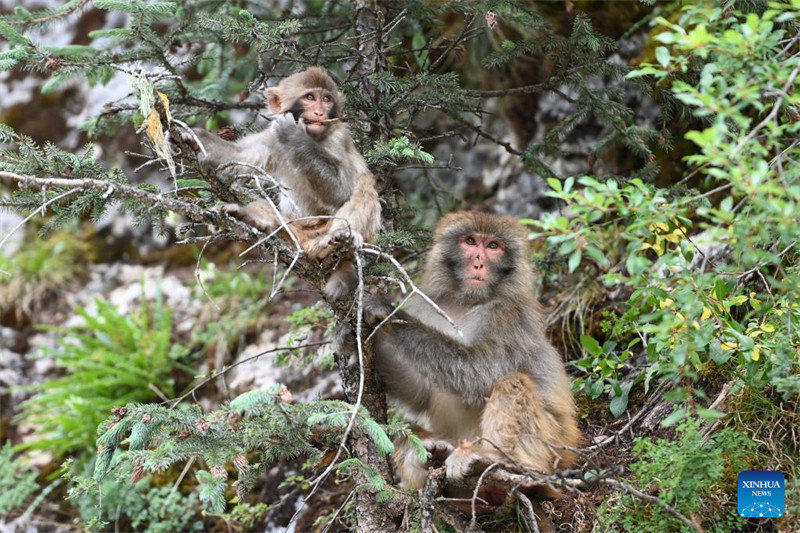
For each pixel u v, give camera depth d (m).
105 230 10.36
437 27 6.77
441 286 5.65
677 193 5.89
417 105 5.95
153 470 4.29
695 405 5.45
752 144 3.93
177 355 8.41
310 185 5.02
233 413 4.27
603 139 6.91
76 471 7.85
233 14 6.42
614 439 5.96
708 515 4.90
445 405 5.70
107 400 8.05
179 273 9.82
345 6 6.67
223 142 4.88
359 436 5.14
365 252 4.70
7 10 11.31
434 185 7.53
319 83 5.25
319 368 7.25
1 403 8.90
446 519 5.03
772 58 4.15
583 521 5.32
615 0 7.62
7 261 10.05
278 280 8.93
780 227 3.84
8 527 7.62
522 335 5.50
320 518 6.38
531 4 7.35
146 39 5.42
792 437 5.11
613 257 7.02
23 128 10.84
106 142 10.53
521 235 5.62
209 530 7.15
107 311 8.73
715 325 4.77
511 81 8.56
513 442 5.04
